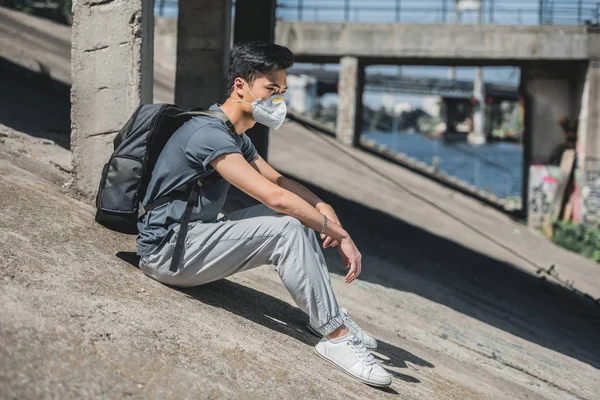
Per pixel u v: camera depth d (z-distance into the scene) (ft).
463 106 271.49
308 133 63.46
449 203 54.85
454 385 12.60
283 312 12.62
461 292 26.32
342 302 16.47
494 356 17.16
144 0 14.46
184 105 26.76
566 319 29.40
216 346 9.53
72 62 14.71
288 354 10.27
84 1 14.57
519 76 60.59
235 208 23.48
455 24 56.80
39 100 29.91
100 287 10.12
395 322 16.62
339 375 10.24
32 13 57.93
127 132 11.35
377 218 39.22
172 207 10.37
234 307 11.60
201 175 10.16
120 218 12.86
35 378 6.97
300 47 60.39
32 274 9.70
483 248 42.55
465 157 233.55
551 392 15.69
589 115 54.34
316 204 11.47
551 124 56.34
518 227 55.88
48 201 13.29
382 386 10.26
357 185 48.78
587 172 54.80
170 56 63.77
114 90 14.55
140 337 8.86
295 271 9.96
